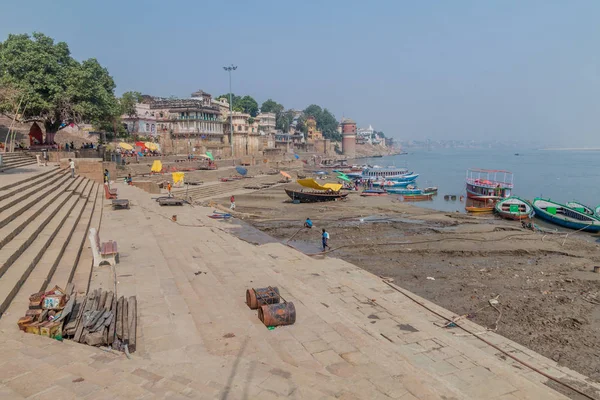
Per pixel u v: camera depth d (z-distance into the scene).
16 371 6.11
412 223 32.62
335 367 8.49
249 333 9.41
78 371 6.43
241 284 13.83
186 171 55.94
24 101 34.66
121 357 7.46
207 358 7.93
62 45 38.59
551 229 32.03
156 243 17.16
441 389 7.81
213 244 19.47
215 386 6.71
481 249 24.14
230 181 55.78
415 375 8.34
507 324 14.30
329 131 178.38
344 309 12.80
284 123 140.75
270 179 65.50
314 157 127.44
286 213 36.97
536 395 8.89
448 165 133.62
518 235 28.22
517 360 11.55
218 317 10.26
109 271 12.90
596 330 13.84
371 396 7.23
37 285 9.81
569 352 12.45
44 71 36.19
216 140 82.25
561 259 22.52
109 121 46.81
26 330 7.65
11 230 12.27
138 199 30.27
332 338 9.92
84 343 7.80
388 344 10.16
